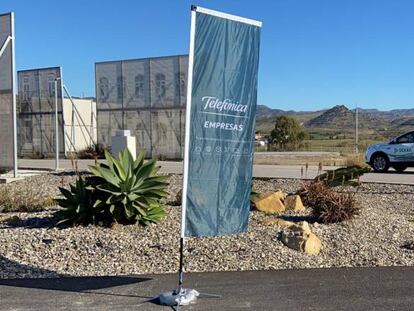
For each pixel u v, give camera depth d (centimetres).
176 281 682
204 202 627
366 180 1903
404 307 581
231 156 643
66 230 924
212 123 623
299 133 5672
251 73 651
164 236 872
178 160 3312
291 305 589
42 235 895
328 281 677
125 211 936
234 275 707
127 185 938
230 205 648
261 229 897
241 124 648
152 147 3412
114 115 3544
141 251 812
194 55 601
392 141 2456
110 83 3550
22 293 641
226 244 822
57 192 1545
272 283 670
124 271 739
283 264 757
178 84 3309
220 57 622
